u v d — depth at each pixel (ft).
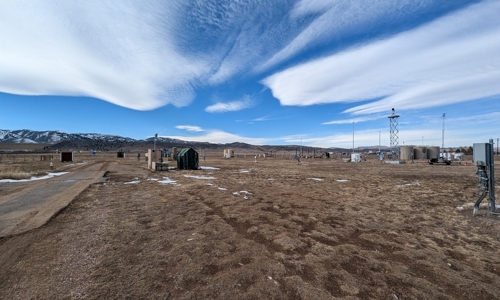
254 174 68.90
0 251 14.92
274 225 20.97
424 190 41.06
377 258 14.47
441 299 10.39
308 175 66.69
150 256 14.34
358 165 118.01
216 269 12.86
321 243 16.75
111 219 22.12
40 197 31.91
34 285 11.14
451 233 19.13
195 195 34.86
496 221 22.33
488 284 11.61
